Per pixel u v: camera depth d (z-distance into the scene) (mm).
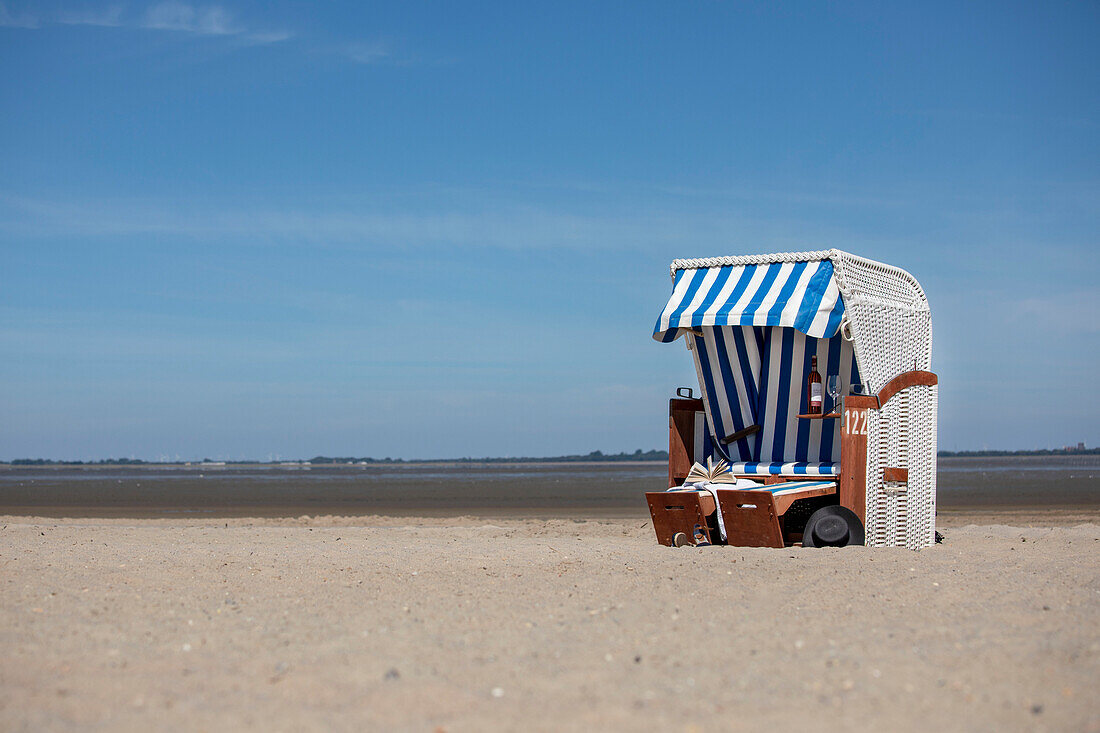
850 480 9531
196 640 4938
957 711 3646
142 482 59906
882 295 10328
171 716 3605
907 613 5633
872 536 9758
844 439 9516
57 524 16375
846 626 5246
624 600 6156
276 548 10141
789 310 9562
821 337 9453
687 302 10305
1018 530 12445
